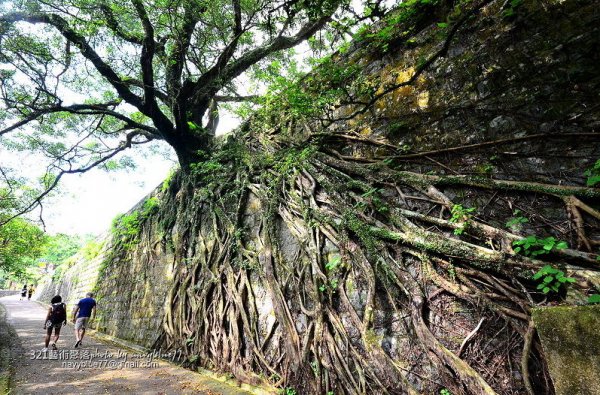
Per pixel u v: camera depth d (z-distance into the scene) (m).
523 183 2.96
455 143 3.63
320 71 5.54
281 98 6.02
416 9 4.44
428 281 3.19
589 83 2.85
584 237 2.51
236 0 6.09
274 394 4.16
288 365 4.15
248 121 7.36
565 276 2.40
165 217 8.98
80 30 6.02
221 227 6.61
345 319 3.76
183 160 8.52
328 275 4.11
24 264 21.84
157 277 8.44
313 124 5.63
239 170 6.82
